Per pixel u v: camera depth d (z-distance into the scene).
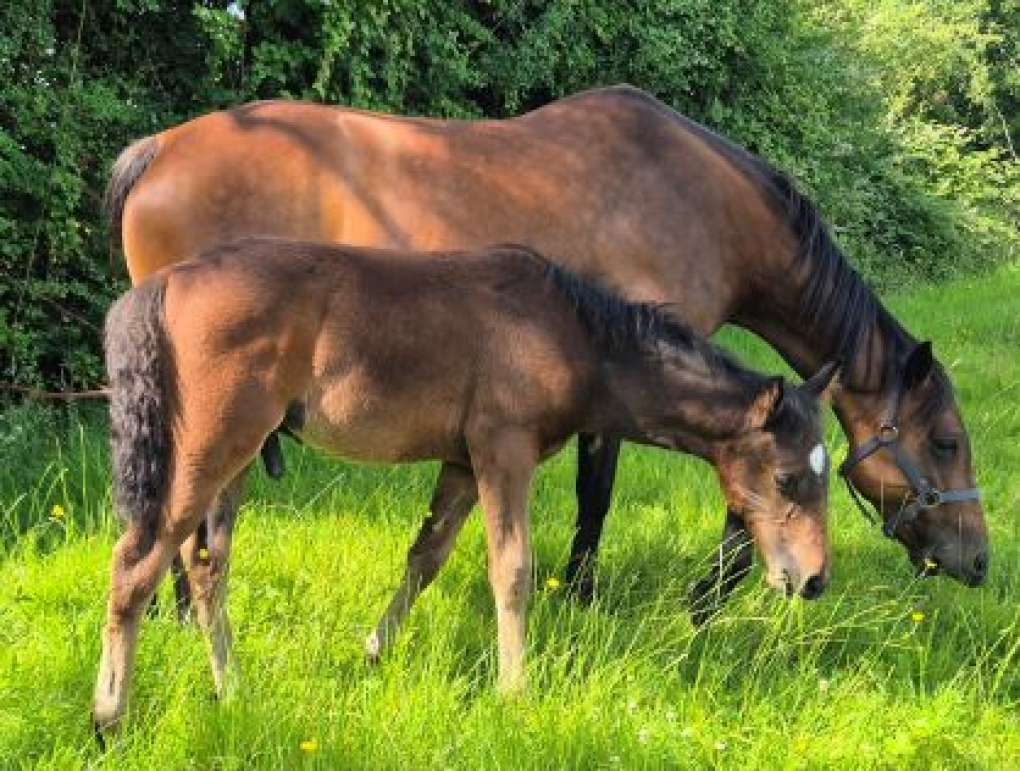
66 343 6.30
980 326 11.16
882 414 4.80
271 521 4.82
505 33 9.12
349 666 3.78
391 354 3.48
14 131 6.10
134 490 3.29
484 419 3.61
